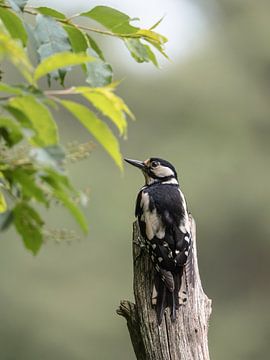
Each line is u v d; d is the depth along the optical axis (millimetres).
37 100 3414
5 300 21203
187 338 5977
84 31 4457
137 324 6121
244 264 24516
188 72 25531
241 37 26938
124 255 21797
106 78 4344
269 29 27141
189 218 6953
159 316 6023
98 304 21344
